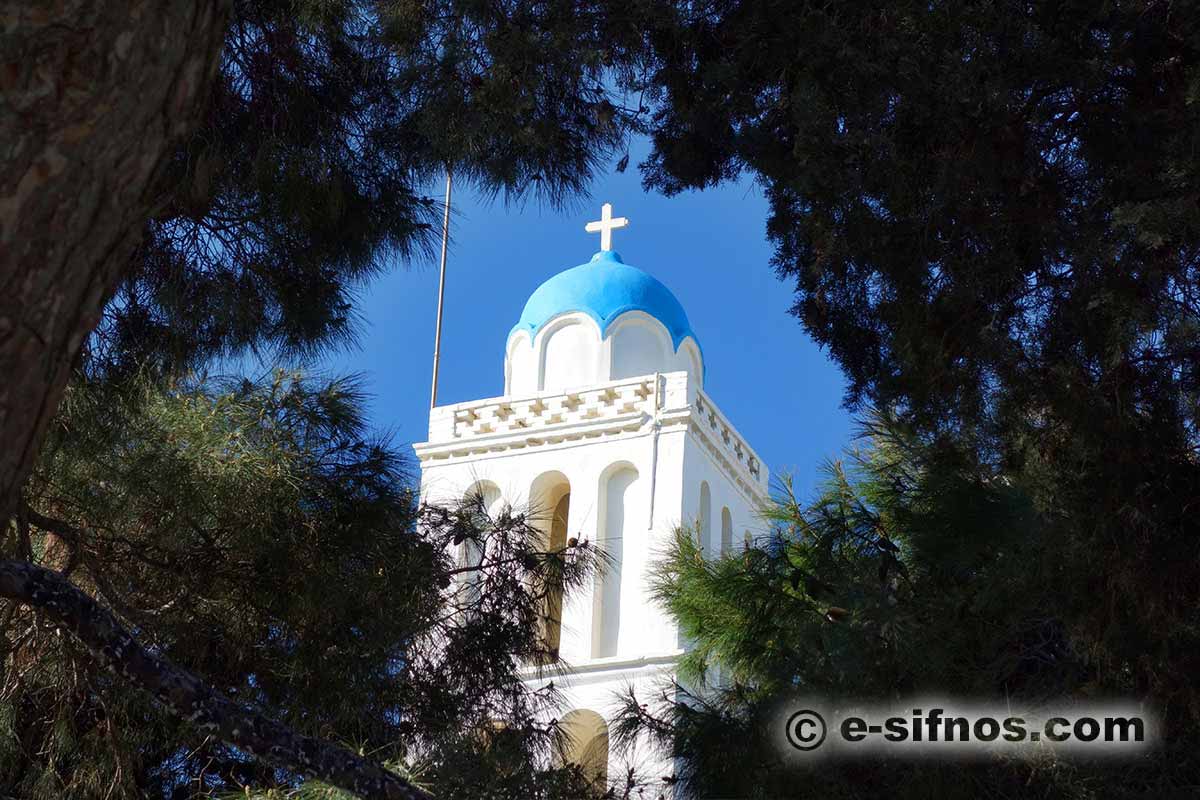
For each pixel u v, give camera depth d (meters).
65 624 3.52
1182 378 9.58
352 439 11.91
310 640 10.98
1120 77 9.38
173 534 10.88
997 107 8.95
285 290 9.33
